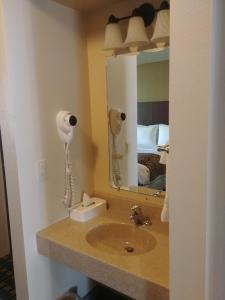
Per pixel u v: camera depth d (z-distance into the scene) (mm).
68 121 1606
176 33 748
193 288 832
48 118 1599
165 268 1228
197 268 813
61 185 1720
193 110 750
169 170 826
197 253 806
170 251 864
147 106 1642
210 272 838
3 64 1375
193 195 786
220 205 860
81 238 1513
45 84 1563
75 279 1904
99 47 1758
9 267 2582
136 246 1601
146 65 1604
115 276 1260
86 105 1851
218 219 856
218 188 833
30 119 1497
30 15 1453
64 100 1687
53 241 1490
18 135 1439
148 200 1711
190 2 712
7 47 1354
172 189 828
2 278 2402
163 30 1421
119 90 1729
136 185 1754
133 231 1634
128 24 1587
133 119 1710
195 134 756
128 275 1208
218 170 819
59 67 1638
